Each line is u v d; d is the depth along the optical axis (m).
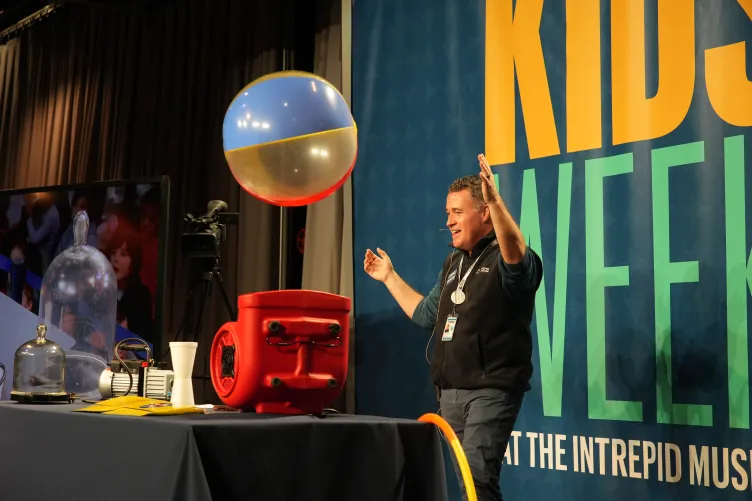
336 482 1.73
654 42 2.96
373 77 3.86
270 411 1.90
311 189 2.50
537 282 2.51
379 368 3.70
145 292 3.48
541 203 3.24
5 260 3.78
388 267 3.11
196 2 4.89
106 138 5.28
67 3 5.25
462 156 3.51
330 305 1.95
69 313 3.61
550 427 3.14
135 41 5.22
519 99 3.35
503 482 3.26
